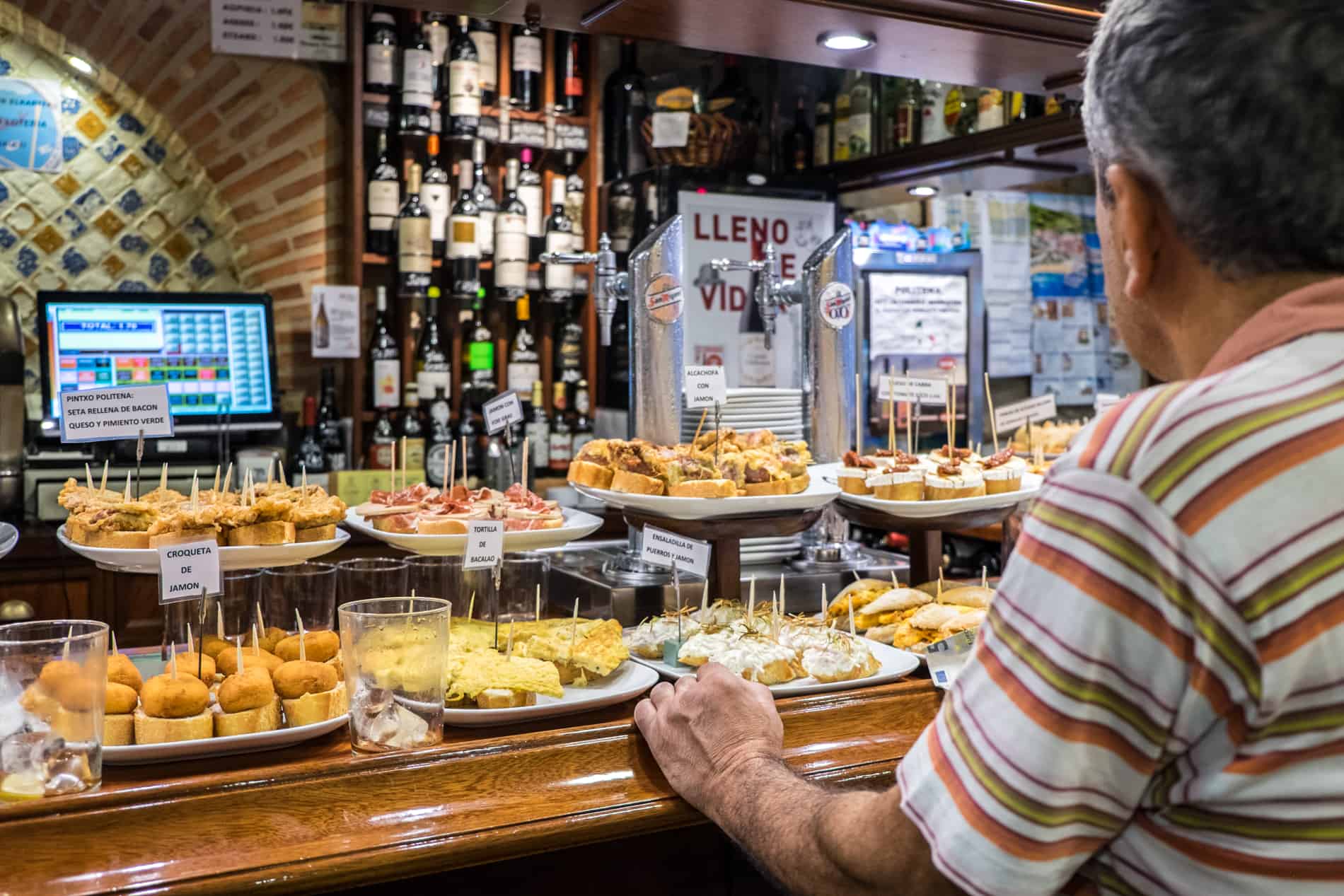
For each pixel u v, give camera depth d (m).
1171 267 0.82
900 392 2.09
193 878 1.08
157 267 3.83
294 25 3.74
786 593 2.11
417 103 3.72
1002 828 0.75
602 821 1.26
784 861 1.00
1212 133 0.74
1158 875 0.78
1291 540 0.70
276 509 1.62
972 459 2.01
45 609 3.01
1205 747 0.74
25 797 1.09
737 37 1.97
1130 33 0.79
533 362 4.04
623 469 1.78
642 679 1.52
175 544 1.48
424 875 1.24
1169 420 0.74
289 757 1.24
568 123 4.04
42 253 3.70
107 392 1.58
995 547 3.47
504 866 1.45
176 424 3.30
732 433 1.92
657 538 1.68
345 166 3.90
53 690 1.10
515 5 1.81
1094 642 0.73
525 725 1.37
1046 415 2.38
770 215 4.11
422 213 3.73
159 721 1.21
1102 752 0.74
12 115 3.62
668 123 3.95
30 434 3.58
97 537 1.59
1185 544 0.71
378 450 3.76
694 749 1.23
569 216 4.07
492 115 3.90
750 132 4.11
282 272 3.93
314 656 1.38
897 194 4.51
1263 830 0.73
